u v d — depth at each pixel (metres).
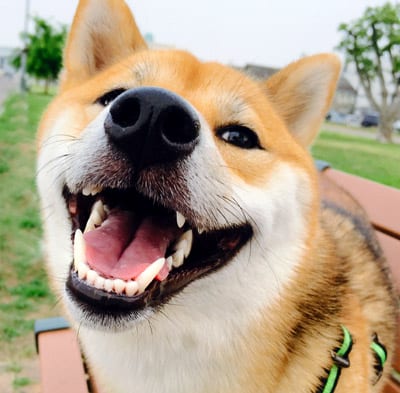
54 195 0.18
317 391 0.19
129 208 0.17
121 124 0.14
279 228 0.19
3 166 0.91
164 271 0.16
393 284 0.27
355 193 0.34
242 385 0.18
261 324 0.18
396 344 0.27
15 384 0.35
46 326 0.24
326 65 0.22
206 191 0.16
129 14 0.23
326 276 0.21
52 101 0.22
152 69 0.19
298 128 0.23
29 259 0.53
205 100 0.18
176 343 0.18
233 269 0.18
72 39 0.21
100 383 0.20
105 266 0.16
